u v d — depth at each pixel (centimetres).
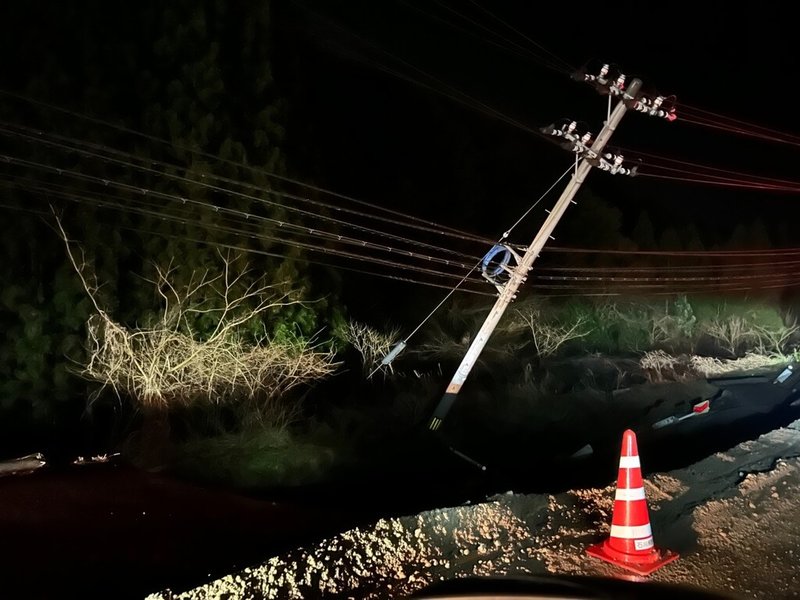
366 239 1389
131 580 481
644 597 497
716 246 2064
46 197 872
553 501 687
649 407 1241
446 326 1470
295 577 505
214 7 1023
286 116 1097
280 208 1052
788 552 580
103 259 909
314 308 1131
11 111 847
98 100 907
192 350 891
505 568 544
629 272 1792
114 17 956
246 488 730
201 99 977
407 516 618
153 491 637
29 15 887
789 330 1952
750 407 1260
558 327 1591
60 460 708
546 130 978
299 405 998
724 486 749
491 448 970
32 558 487
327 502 717
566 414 1161
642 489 569
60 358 877
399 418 1048
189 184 959
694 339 1842
